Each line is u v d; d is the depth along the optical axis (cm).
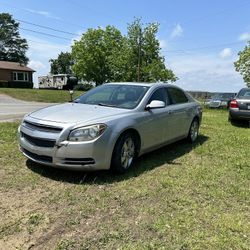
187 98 798
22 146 518
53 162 479
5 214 374
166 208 410
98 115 516
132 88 636
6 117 1255
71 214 382
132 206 412
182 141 812
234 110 1277
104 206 407
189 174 548
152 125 603
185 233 350
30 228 347
